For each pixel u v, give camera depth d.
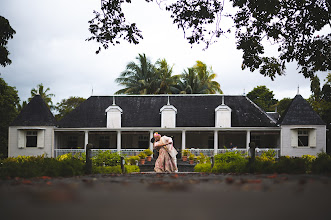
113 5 16.50
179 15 16.50
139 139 40.66
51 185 6.25
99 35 16.86
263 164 13.02
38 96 38.84
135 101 41.72
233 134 40.22
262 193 4.93
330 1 15.81
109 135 40.59
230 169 14.92
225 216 3.29
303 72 17.11
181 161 33.84
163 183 6.56
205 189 5.50
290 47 16.81
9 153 37.03
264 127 37.59
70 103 67.19
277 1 15.54
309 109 37.50
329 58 16.53
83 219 3.13
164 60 63.50
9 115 49.22
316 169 10.41
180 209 3.70
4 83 46.19
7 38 26.64
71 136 40.75
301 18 16.64
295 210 3.63
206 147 40.41
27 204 3.96
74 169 12.06
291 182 6.37
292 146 36.78
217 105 41.06
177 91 62.09
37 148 37.12
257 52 17.12
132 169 24.38
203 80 62.09
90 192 5.12
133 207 3.82
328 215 3.37
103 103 41.44
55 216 3.26
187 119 39.72
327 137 46.97
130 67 62.47
